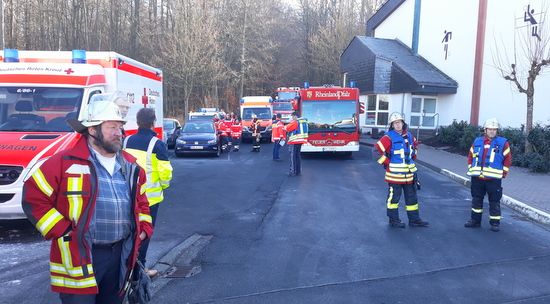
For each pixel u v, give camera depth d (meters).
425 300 4.83
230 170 14.55
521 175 13.09
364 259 6.11
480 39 20.86
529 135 14.53
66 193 2.92
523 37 18.19
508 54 19.20
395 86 24.52
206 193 10.57
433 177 13.60
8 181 6.70
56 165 2.93
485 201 10.34
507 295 4.99
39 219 2.85
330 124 17.48
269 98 28.12
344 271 5.66
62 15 32.91
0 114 7.94
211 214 8.55
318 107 17.56
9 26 30.02
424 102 24.53
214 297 4.85
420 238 7.13
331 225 7.82
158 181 5.25
